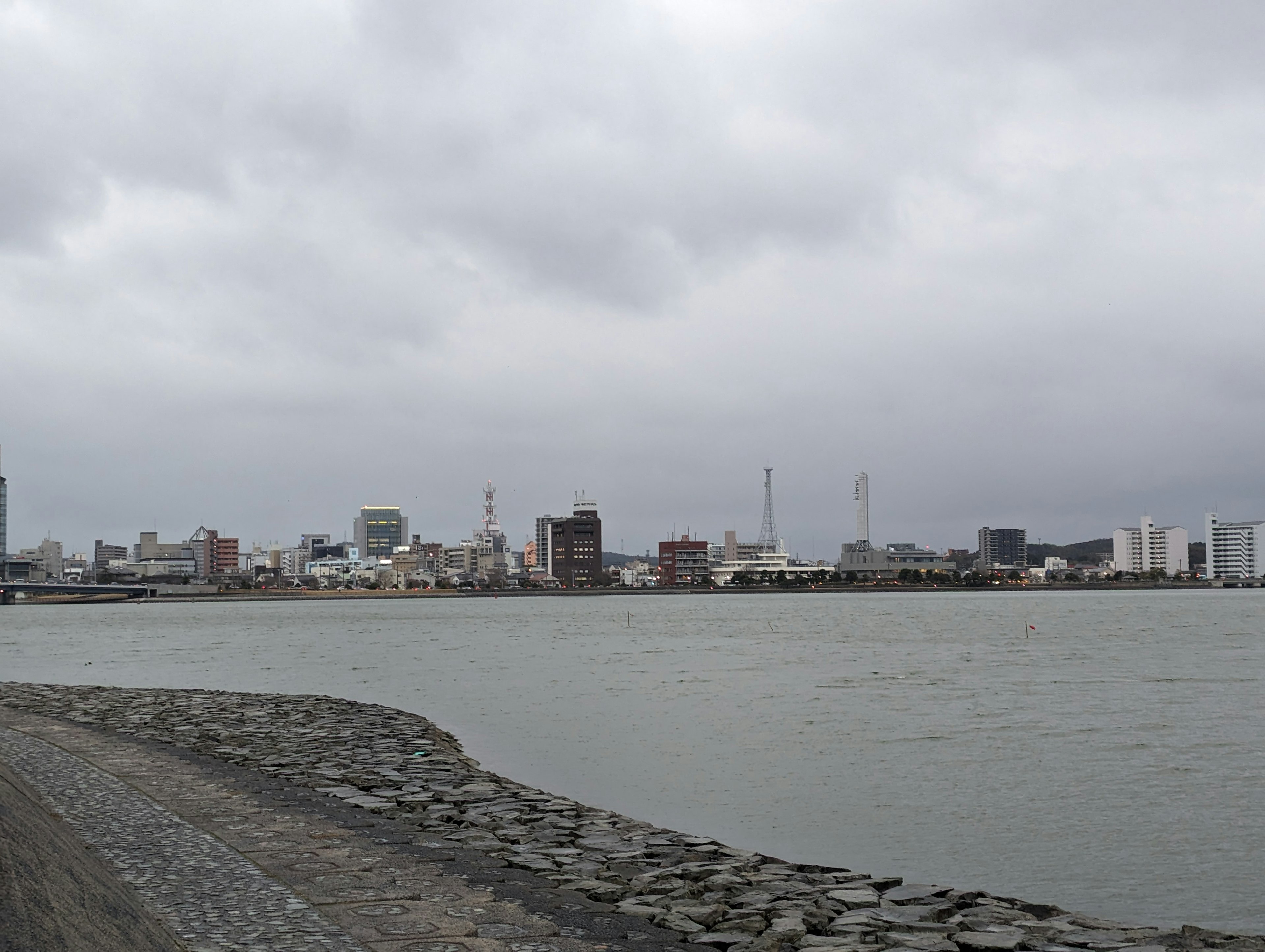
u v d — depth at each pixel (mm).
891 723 58031
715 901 21219
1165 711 62125
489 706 68062
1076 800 38875
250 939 15117
